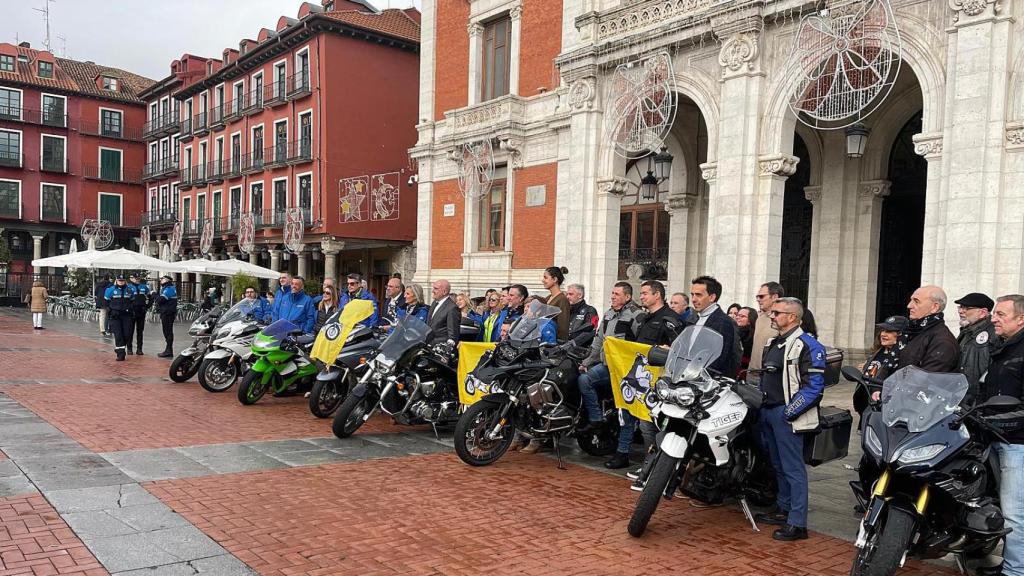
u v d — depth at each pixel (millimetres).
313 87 28672
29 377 11359
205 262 24562
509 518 5328
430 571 4250
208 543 4500
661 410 5156
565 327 8500
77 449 6715
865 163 13945
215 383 10594
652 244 17688
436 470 6656
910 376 4355
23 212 45125
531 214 18031
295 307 10898
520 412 6988
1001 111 9266
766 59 12234
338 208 28125
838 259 14219
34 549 4254
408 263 29656
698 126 16438
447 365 8102
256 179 33656
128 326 14594
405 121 30125
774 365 5250
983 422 4273
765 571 4512
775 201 12164
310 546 4551
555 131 17297
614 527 5246
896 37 10500
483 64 20031
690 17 13102
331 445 7457
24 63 46406
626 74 14133
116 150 48250
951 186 9648
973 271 9375
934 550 4227
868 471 4434
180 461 6461
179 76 41250
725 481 5438
